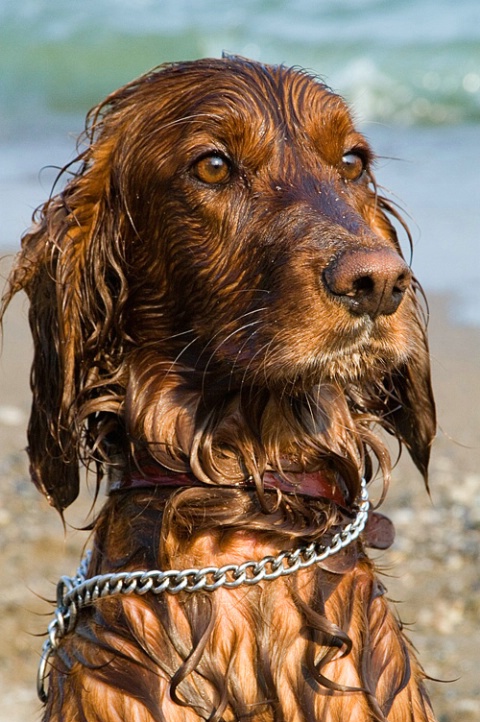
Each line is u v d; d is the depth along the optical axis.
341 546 4.41
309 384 4.30
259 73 4.59
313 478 4.47
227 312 4.41
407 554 8.75
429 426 5.16
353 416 4.83
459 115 22.92
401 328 4.23
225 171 4.43
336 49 26.77
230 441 4.46
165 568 4.30
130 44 29.30
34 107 25.61
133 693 4.11
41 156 20.11
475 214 15.26
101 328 4.69
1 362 12.56
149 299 4.61
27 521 9.39
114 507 4.57
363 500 4.67
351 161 4.66
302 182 4.38
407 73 24.72
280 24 30.00
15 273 4.91
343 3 31.08
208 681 4.17
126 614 4.23
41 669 4.53
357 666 4.27
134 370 4.61
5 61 28.52
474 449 10.26
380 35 27.59
